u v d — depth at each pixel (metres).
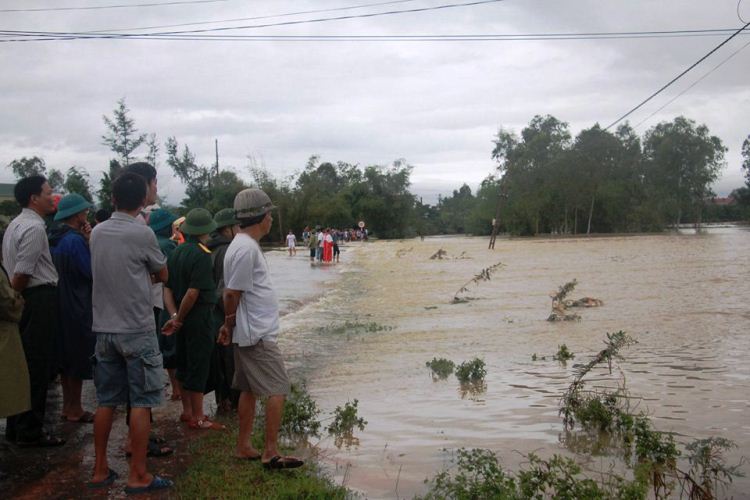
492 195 83.00
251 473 5.08
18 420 5.84
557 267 26.69
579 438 6.02
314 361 9.83
